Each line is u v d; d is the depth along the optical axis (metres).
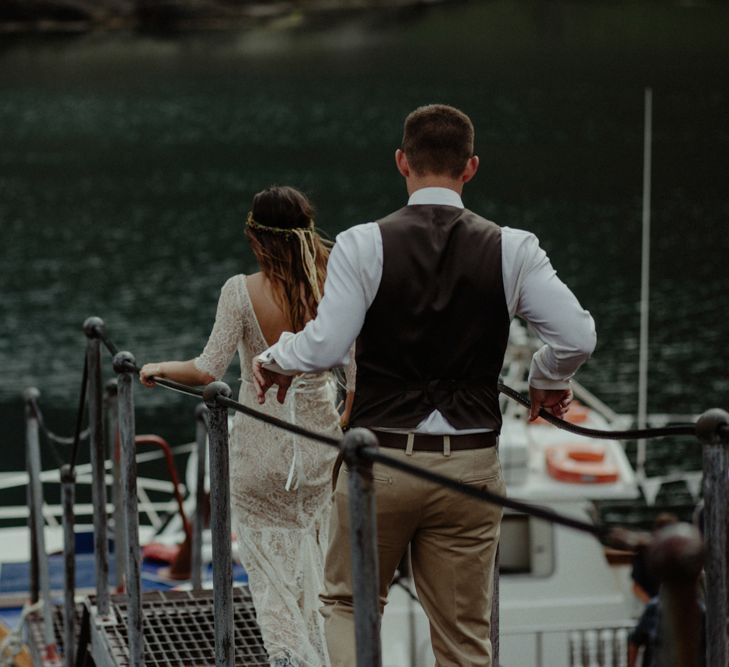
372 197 78.69
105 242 66.56
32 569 10.46
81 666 7.40
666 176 82.69
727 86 111.25
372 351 4.35
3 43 139.12
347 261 4.30
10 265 61.00
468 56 129.88
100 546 7.05
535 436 18.52
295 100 115.62
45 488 32.03
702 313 50.09
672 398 39.75
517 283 4.33
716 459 3.41
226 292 5.81
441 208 4.39
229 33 142.88
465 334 4.30
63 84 124.12
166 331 48.59
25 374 42.66
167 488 27.91
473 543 4.38
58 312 51.53
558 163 88.38
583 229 69.12
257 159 92.00
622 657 16.19
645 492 28.20
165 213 74.38
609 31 136.12
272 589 5.95
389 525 4.34
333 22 144.75
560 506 17.06
